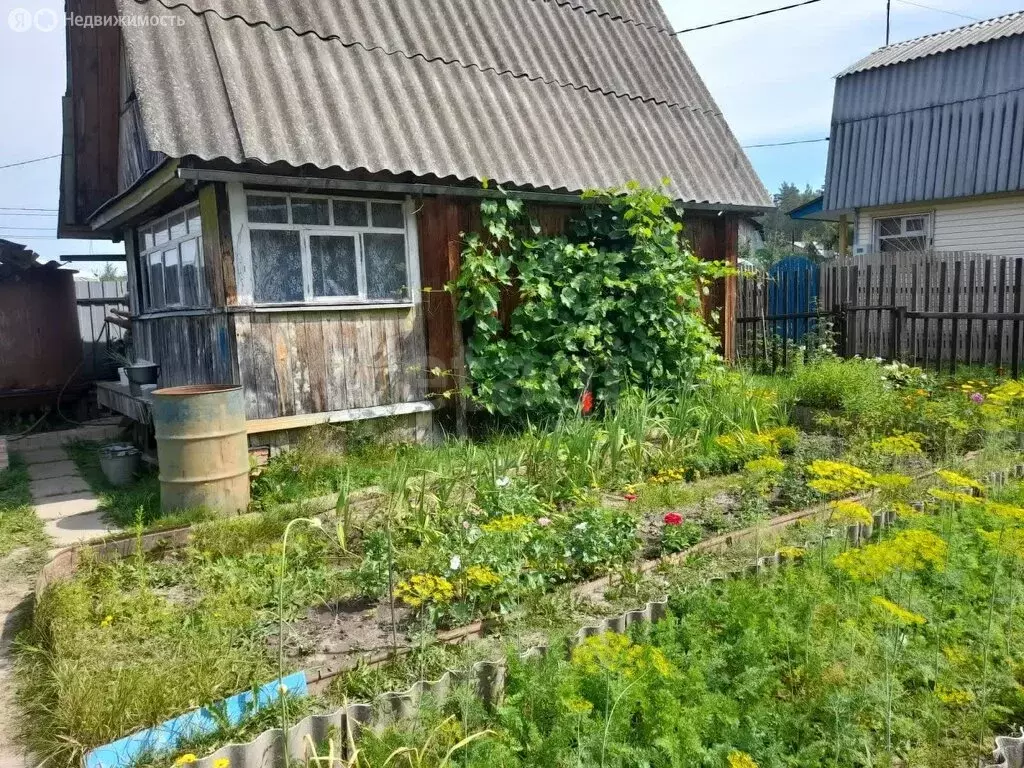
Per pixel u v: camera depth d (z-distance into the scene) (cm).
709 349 902
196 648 324
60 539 514
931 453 688
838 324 1036
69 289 1002
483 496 504
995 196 1401
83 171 898
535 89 844
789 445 699
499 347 736
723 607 341
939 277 1084
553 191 757
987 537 369
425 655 328
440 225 709
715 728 258
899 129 1525
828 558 398
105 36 757
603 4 1039
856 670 297
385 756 249
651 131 920
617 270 802
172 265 759
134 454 684
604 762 241
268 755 259
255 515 510
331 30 705
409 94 720
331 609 384
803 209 1745
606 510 479
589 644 282
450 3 855
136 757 262
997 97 1382
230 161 561
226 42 627
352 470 604
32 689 317
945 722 283
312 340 641
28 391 953
